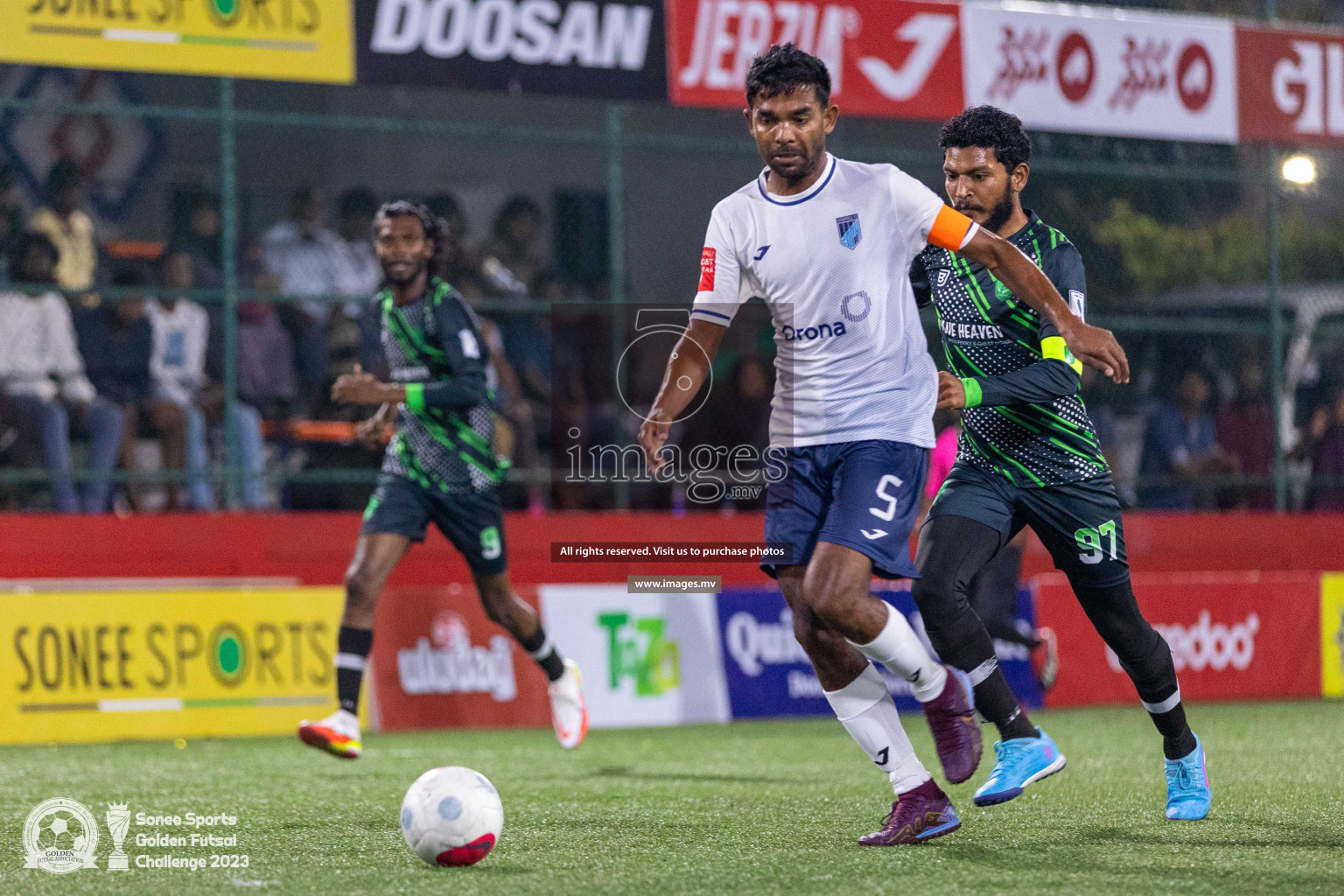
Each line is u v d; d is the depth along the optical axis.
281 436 36.00
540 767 23.05
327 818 17.38
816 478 14.70
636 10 33.06
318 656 29.53
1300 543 39.06
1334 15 44.28
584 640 30.81
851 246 14.35
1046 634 32.19
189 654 28.50
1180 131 36.81
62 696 27.42
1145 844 14.93
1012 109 35.41
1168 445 39.56
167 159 44.03
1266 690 35.84
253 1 30.62
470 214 47.38
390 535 22.56
